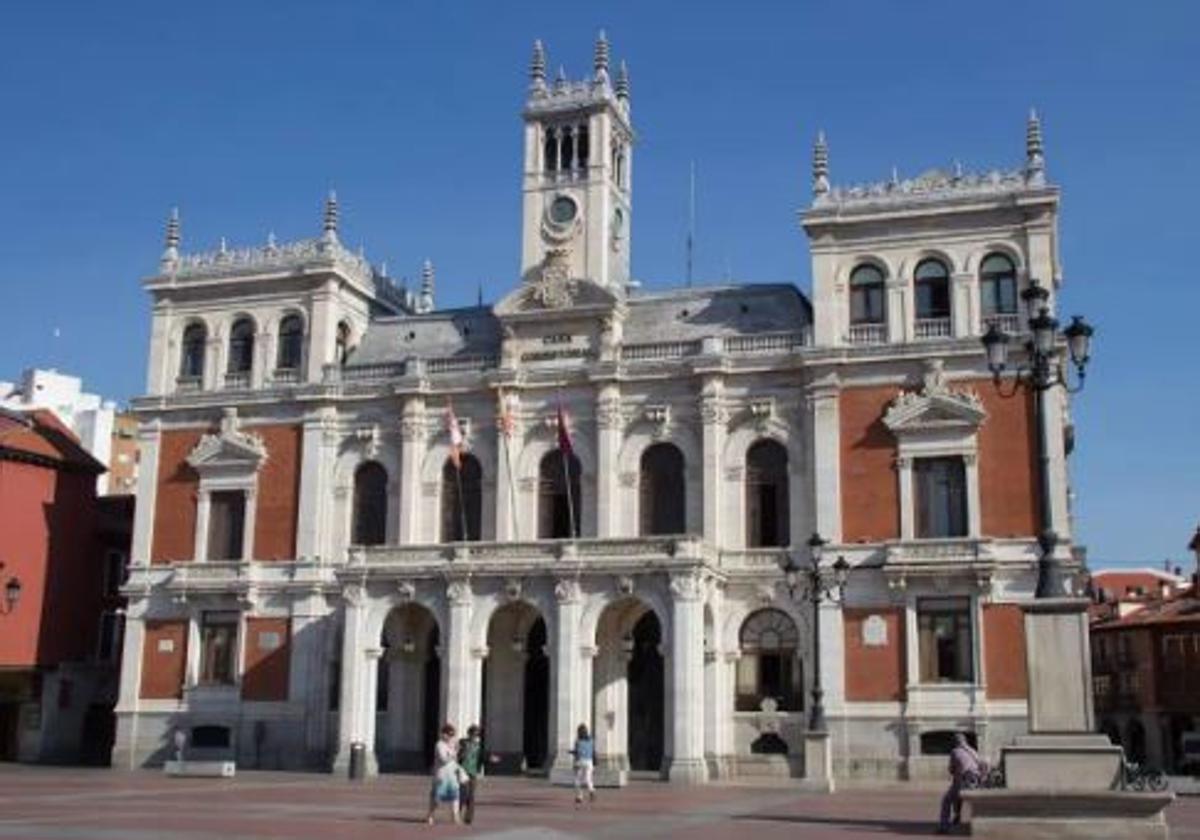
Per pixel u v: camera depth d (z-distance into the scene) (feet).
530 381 222.28
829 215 209.67
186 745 227.61
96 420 409.08
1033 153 204.23
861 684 196.85
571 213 230.27
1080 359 106.32
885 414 202.59
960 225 205.36
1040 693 101.81
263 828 107.55
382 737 217.97
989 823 96.22
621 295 225.56
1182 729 299.17
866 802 150.10
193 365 245.86
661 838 102.63
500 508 219.82
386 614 207.82
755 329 217.77
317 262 236.63
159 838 96.07
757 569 205.36
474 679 201.05
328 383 231.71
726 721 202.18
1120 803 94.27
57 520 255.09
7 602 223.71
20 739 247.09
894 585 196.03
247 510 233.14
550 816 127.24
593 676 205.77
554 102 234.17
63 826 106.63
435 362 231.50
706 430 211.20
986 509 195.83
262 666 226.38
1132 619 318.24
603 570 196.13
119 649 266.98
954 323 203.00
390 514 226.38
